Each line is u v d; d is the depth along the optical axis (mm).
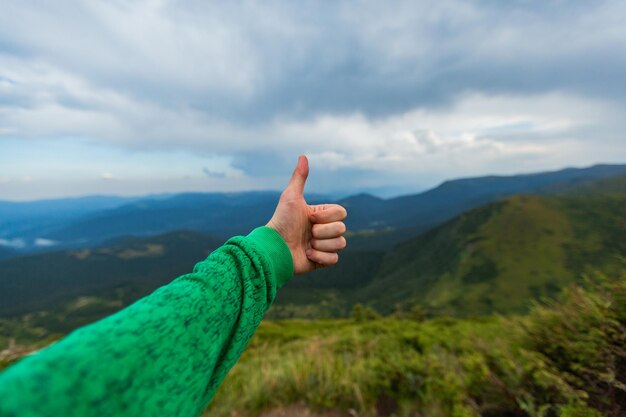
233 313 713
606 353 2373
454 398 3441
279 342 14180
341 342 7488
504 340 3584
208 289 675
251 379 5496
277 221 1049
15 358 5973
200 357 577
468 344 4723
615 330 2352
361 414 4125
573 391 2371
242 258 807
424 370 4418
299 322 37438
